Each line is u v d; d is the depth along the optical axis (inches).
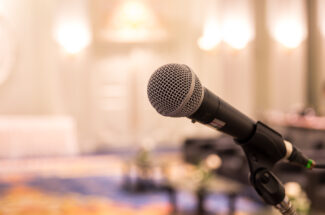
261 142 33.8
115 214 195.8
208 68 446.3
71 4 412.5
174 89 28.2
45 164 323.6
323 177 182.1
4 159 334.6
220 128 32.0
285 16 464.8
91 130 421.4
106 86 432.5
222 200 219.5
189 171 287.1
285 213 34.8
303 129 315.9
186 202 219.8
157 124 444.5
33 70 403.5
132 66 438.3
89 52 418.6
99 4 427.8
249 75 459.2
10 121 351.9
